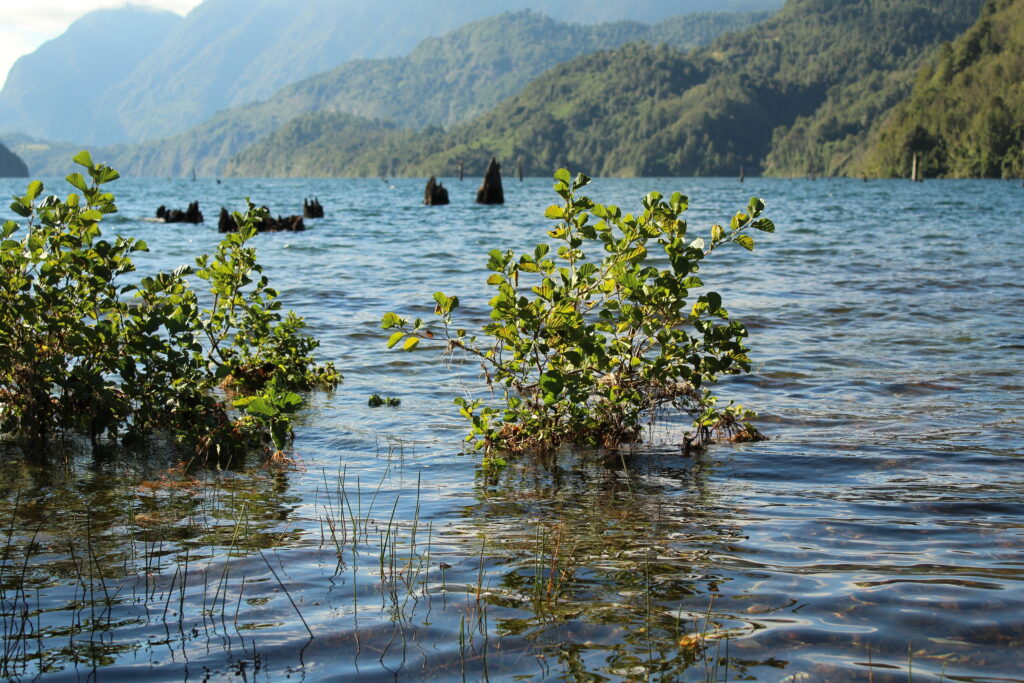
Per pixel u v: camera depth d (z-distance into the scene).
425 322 12.84
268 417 6.61
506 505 5.50
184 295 7.87
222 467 6.44
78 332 7.21
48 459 6.65
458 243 26.95
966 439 7.00
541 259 7.13
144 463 6.54
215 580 4.23
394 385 9.23
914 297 15.05
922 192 85.62
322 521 5.16
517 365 7.10
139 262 20.25
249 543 4.76
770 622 3.74
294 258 22.17
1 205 49.78
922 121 167.50
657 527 5.04
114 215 45.22
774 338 11.55
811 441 7.04
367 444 7.07
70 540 4.80
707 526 5.05
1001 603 3.91
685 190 98.06
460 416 7.99
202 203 66.56
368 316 13.37
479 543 4.77
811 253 23.00
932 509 5.33
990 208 50.22
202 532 4.94
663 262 20.22
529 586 4.15
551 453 6.88
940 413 7.88
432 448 6.95
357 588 4.13
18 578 4.24
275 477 6.16
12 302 7.01
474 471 6.33
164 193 93.31
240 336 9.39
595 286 7.18
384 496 5.70
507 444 6.92
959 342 11.20
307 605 3.93
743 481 6.03
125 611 3.87
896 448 6.76
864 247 24.75
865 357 10.34
